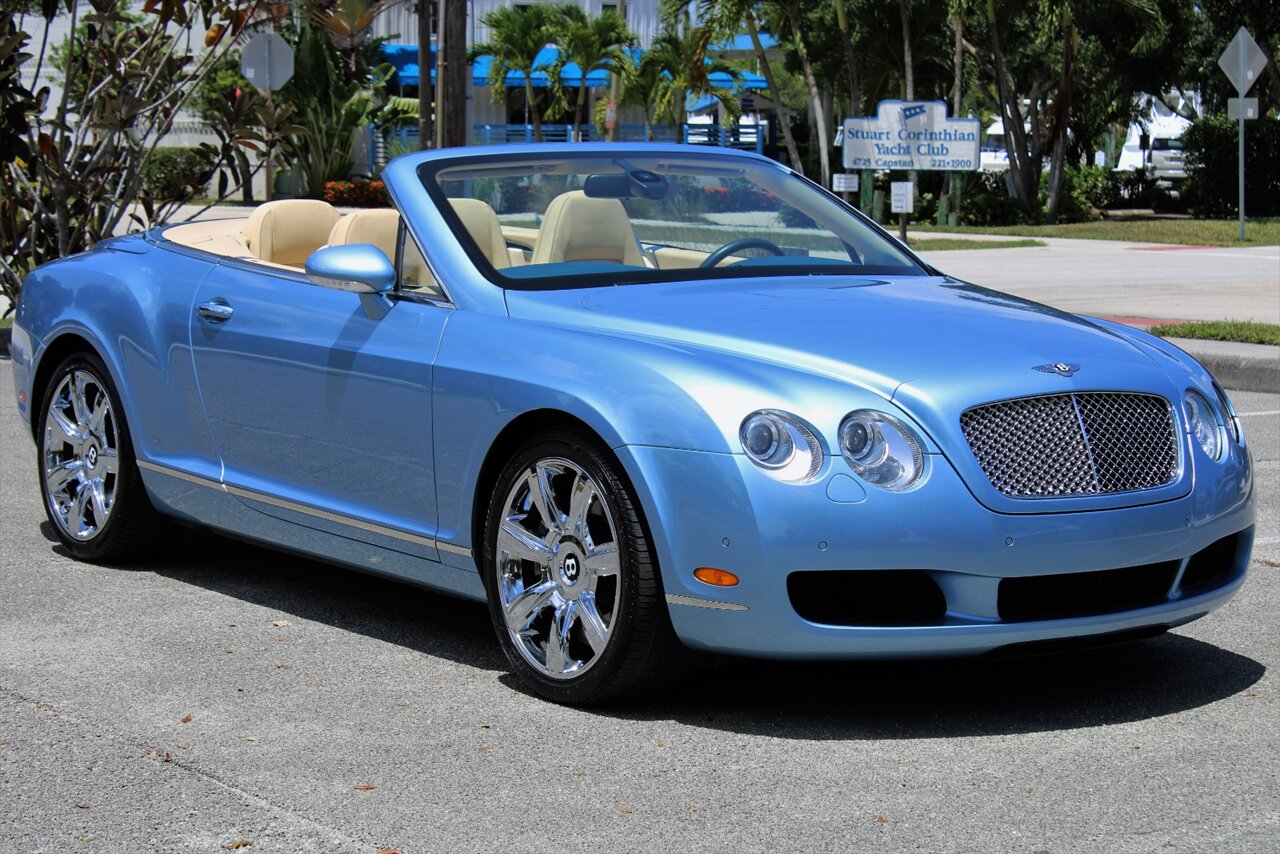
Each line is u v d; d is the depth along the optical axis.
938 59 36.00
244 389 5.43
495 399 4.54
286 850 3.46
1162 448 4.31
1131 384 4.32
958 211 32.12
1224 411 4.63
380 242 5.77
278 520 5.41
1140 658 4.92
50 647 5.04
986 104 52.00
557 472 4.42
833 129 44.62
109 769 3.95
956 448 4.02
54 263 6.54
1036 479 4.09
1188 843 3.46
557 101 41.53
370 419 4.96
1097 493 4.14
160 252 6.10
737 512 3.99
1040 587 4.14
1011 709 4.41
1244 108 24.14
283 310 5.33
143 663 4.86
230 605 5.57
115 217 12.75
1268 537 6.60
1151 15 33.19
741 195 5.64
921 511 3.97
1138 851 3.42
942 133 18.08
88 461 6.19
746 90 47.78
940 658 4.13
